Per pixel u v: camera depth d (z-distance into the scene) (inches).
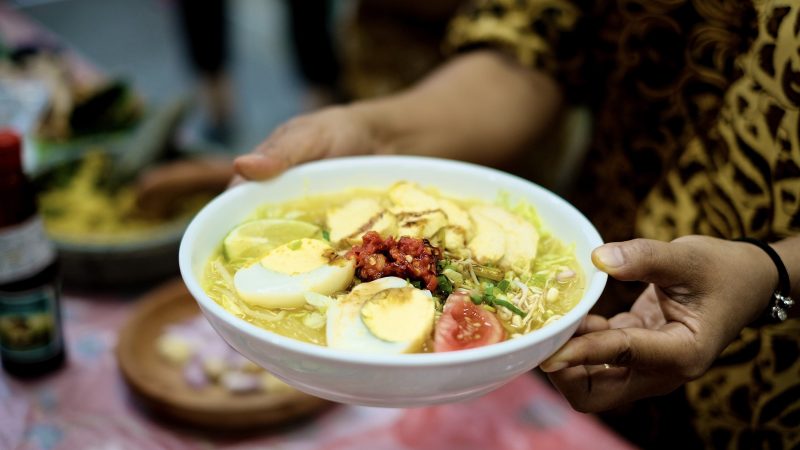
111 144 83.7
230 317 29.3
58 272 55.2
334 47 142.6
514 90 58.4
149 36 206.1
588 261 35.8
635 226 52.6
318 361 27.9
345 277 33.1
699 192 47.1
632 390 38.2
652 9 47.9
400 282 32.2
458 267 34.7
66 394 53.9
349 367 27.8
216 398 50.4
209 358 55.0
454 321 30.5
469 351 27.8
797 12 39.5
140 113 88.0
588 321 38.2
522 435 51.0
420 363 27.3
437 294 33.3
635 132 51.7
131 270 63.6
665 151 50.4
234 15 218.7
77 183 76.0
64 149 82.4
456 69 60.2
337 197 42.5
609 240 55.7
